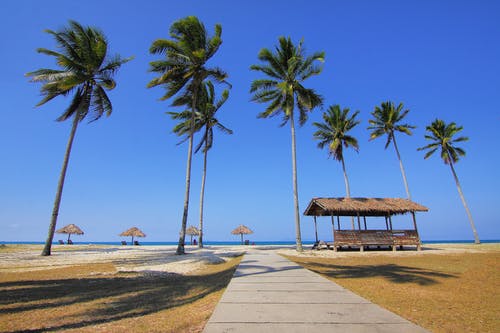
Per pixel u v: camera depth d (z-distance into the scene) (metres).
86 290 8.27
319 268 12.99
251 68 25.06
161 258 17.56
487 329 4.87
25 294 7.71
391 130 37.50
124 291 8.12
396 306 6.34
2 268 12.88
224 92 33.03
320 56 23.80
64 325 5.12
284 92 24.31
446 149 39.88
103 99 23.80
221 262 16.03
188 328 4.66
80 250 25.59
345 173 35.81
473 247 30.02
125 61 22.78
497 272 12.12
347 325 4.20
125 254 20.70
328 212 28.09
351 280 9.95
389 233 24.23
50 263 14.83
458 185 39.44
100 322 5.27
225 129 33.75
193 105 22.73
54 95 21.78
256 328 4.07
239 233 44.22
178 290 8.23
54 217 19.66
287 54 24.80
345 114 36.06
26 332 4.78
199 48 21.59
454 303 6.77
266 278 8.66
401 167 36.34
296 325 4.20
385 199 26.62
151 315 5.64
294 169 24.09
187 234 45.56
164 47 20.56
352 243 23.59
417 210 24.12
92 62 21.22
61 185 20.17
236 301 5.73
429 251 23.97
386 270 12.62
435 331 4.72
